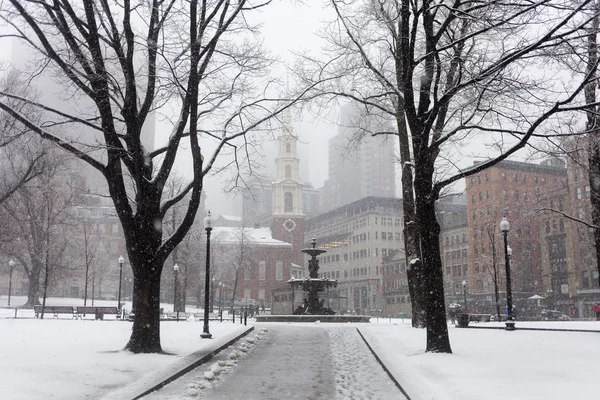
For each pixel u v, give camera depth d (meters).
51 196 43.16
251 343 17.78
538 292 78.44
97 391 8.95
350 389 9.84
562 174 85.06
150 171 15.10
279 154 117.69
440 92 17.70
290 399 9.04
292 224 113.00
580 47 12.72
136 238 14.29
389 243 117.81
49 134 13.72
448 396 8.15
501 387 8.92
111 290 98.44
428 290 14.10
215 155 15.55
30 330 20.19
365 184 187.62
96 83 13.81
